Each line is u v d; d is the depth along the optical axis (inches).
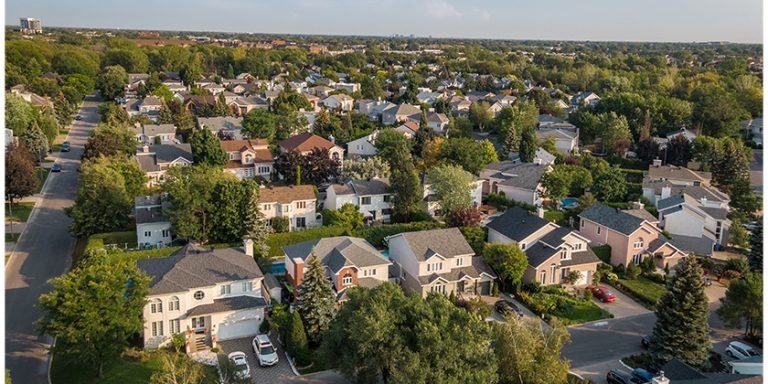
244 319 2187.5
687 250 3038.9
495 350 1772.9
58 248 2967.5
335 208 3388.3
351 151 4793.3
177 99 6417.3
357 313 1701.5
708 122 5792.3
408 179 3329.2
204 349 2082.9
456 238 2642.7
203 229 2869.1
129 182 3302.2
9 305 2364.7
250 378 1756.9
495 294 2586.1
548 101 7190.0
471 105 6594.5
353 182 3489.2
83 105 7352.4
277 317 2172.7
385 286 1818.4
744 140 5831.7
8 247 2945.4
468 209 3129.9
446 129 5871.1
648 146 4931.1
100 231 2999.5
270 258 2876.5
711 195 3570.4
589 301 2534.5
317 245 2506.2
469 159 4057.6
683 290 2010.3
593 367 2028.8
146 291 1950.1
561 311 2443.4
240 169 4202.8
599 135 5511.8
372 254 2501.2
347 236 2711.6
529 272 2637.8
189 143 4566.9
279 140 5290.4
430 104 7662.4
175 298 2079.2
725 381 1565.0
